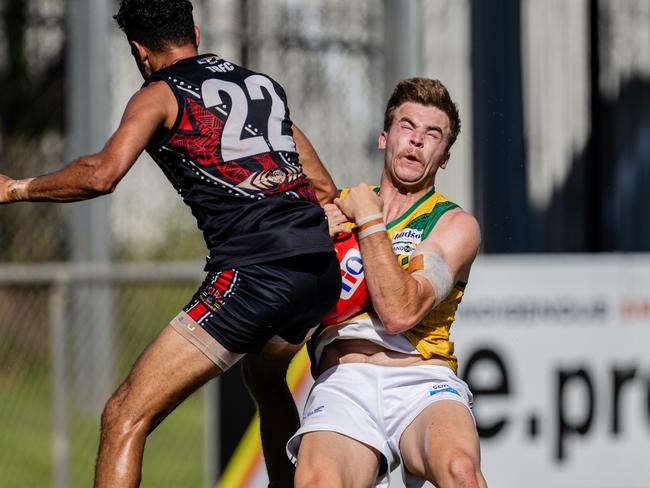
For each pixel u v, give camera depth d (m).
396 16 28.27
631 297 24.48
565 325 24.09
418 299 14.52
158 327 30.30
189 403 30.44
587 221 31.05
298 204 14.35
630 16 32.16
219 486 22.78
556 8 31.23
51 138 40.81
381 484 15.12
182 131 13.96
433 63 30.03
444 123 15.51
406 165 15.48
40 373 30.59
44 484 26.73
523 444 23.75
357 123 33.62
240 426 22.86
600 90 31.48
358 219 14.76
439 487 13.95
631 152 31.64
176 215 36.12
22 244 38.50
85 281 25.33
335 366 15.33
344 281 14.91
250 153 14.15
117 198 35.53
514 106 30.20
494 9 30.22
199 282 26.06
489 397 23.58
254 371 16.09
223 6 34.00
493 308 23.69
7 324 30.73
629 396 24.45
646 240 31.53
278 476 16.64
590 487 24.16
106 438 13.75
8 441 29.00
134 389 13.89
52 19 40.72
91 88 32.25
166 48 14.72
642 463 24.47
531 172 30.61
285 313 14.14
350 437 14.69
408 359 15.13
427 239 15.23
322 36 33.78
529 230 30.31
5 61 40.41
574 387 24.08
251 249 14.01
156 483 27.52
